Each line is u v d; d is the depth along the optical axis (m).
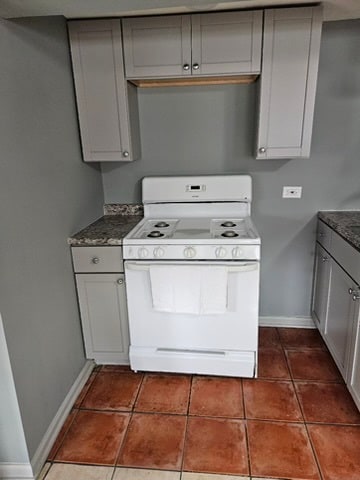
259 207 2.61
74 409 2.03
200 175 2.57
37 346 1.72
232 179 2.47
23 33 1.62
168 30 2.02
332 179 2.50
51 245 1.88
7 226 1.48
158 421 1.93
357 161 2.45
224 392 2.12
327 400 2.04
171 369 2.26
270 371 2.30
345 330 2.02
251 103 2.40
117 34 2.05
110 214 2.71
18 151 1.57
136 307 2.14
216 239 1.99
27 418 1.61
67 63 2.08
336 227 2.14
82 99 2.19
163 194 2.54
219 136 2.50
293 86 2.06
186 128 2.50
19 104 1.59
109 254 2.10
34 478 1.63
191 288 1.98
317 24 1.94
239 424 1.89
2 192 1.45
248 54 2.02
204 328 2.13
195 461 1.68
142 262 2.05
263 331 2.77
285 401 2.04
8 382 1.50
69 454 1.74
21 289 1.59
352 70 2.28
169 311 2.05
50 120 1.88
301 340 2.64
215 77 2.15
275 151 2.19
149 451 1.74
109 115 2.20
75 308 2.19
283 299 2.79
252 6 1.92
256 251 1.97
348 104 2.34
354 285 1.87
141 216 2.67
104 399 2.10
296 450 1.72
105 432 1.87
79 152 2.26
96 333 2.28
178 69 2.08
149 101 2.47
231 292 2.03
